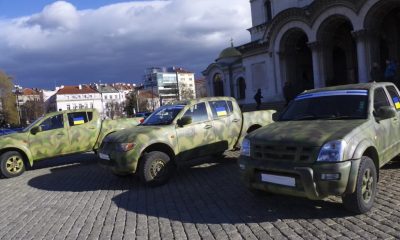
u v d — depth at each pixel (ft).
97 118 45.91
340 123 20.83
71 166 45.44
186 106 32.30
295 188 18.84
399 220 18.07
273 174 19.65
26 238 20.35
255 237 17.65
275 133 20.77
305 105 24.39
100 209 24.61
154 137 29.45
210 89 177.78
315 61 96.99
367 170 19.27
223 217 20.77
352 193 18.61
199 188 27.71
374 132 20.90
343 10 87.51
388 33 98.22
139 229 20.07
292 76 111.34
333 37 101.91
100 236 19.57
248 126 36.04
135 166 28.89
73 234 20.25
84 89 449.89
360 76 84.64
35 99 370.12
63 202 27.40
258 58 121.90
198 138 31.94
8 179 40.09
